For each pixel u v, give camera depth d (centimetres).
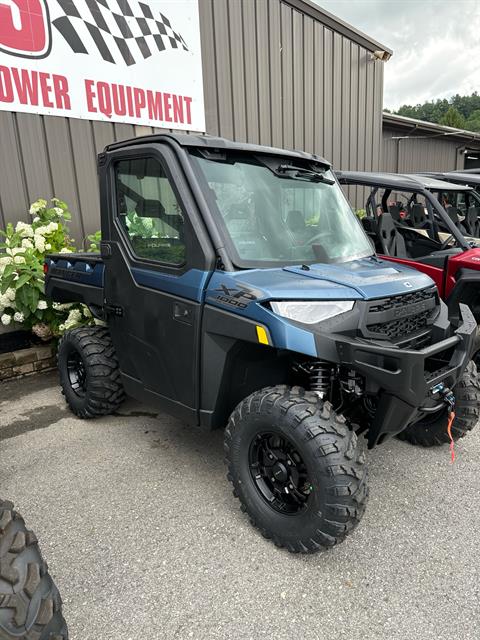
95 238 509
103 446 331
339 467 200
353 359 205
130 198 284
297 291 214
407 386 211
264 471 236
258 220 258
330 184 314
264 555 226
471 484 284
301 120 855
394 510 259
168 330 261
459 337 250
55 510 260
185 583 209
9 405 404
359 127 1022
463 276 438
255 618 191
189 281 244
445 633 184
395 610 195
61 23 500
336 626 187
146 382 295
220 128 704
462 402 296
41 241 457
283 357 253
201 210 239
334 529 205
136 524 248
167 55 607
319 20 855
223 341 235
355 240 301
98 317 341
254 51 741
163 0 593
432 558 224
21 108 484
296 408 210
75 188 544
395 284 239
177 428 358
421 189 489
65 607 196
